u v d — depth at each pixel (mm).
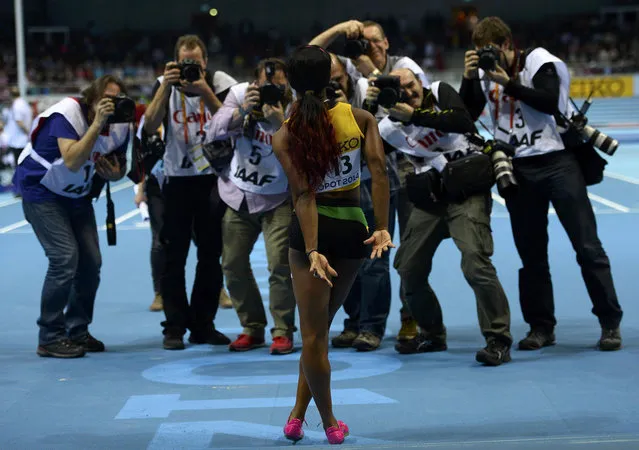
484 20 7367
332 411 5570
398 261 7336
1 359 7496
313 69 4938
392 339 8117
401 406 5918
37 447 5238
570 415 5625
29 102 35344
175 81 7422
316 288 5000
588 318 8617
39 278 11570
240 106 7238
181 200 7820
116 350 7840
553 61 7191
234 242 7625
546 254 7590
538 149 7297
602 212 16422
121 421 5723
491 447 4180
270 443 5262
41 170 7340
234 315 9297
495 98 7410
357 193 5105
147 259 12859
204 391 6410
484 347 7590
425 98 7098
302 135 4863
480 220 6945
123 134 7559
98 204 20547
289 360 7328
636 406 5781
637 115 45062
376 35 7734
